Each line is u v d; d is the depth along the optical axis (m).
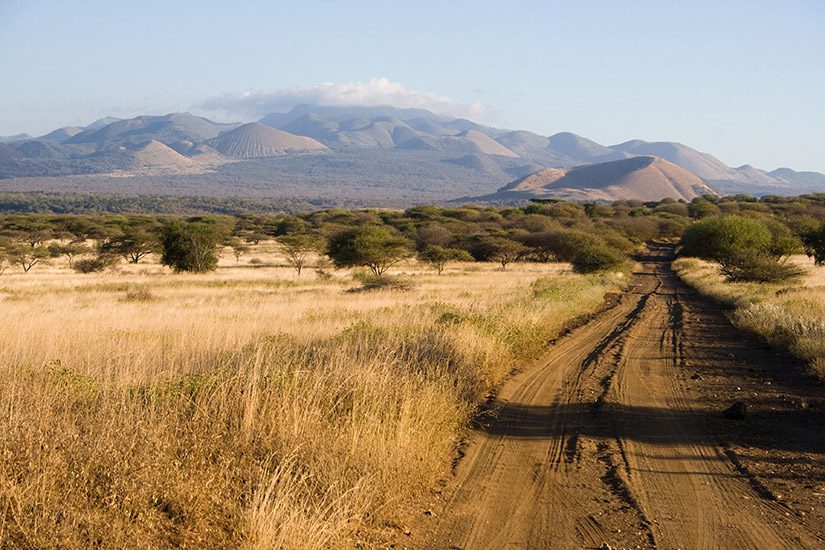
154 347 12.47
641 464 7.62
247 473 5.75
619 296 36.72
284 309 22.53
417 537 5.57
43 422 5.71
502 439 8.57
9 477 4.88
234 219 124.81
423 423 7.62
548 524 5.91
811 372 12.95
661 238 103.94
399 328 13.66
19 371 8.15
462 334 12.57
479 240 72.44
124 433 5.62
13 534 4.41
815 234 53.50
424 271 56.41
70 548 4.36
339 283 42.22
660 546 5.48
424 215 104.38
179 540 4.81
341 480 5.76
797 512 6.20
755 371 13.70
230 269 58.44
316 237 67.56
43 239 78.69
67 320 18.17
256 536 4.83
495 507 6.28
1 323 16.03
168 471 5.25
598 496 6.61
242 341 13.19
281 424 6.51
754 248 47.31
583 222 97.00
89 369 9.45
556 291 27.31
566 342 18.09
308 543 4.84
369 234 49.69
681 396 11.41
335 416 7.36
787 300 24.67
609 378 12.92
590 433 8.93
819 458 7.86
